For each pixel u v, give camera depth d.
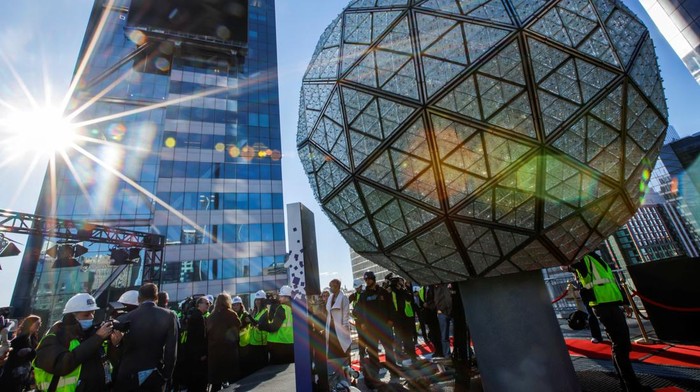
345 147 2.39
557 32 1.92
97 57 28.31
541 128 1.87
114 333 3.37
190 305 6.94
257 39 37.03
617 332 2.97
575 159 1.93
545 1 1.94
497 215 2.04
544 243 2.15
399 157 2.12
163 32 29.95
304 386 3.10
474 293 2.54
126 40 30.22
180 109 28.67
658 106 2.30
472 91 1.92
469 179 1.99
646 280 5.57
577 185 2.00
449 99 1.95
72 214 22.42
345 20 2.65
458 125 1.95
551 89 1.88
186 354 4.78
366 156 2.25
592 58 1.93
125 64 28.81
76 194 23.02
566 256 2.32
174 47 31.23
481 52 1.91
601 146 1.98
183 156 27.09
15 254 11.17
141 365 3.13
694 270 5.11
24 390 4.71
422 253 2.38
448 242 2.21
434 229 2.19
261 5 40.69
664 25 16.64
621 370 2.92
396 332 6.29
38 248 21.09
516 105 1.88
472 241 2.16
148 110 27.56
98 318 11.92
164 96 28.77
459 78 1.93
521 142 1.88
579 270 3.30
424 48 2.06
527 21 1.89
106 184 23.98
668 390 3.07
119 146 25.38
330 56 2.64
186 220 25.17
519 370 2.28
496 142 1.92
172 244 24.11
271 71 35.28
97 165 24.23
